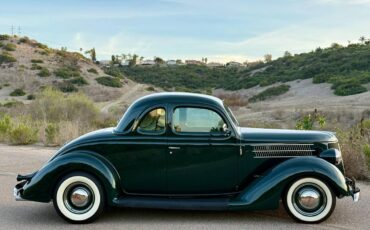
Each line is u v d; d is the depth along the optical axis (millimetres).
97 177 6629
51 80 86500
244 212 7227
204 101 6684
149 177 6695
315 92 63438
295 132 6977
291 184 6539
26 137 16406
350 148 10422
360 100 47344
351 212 7266
